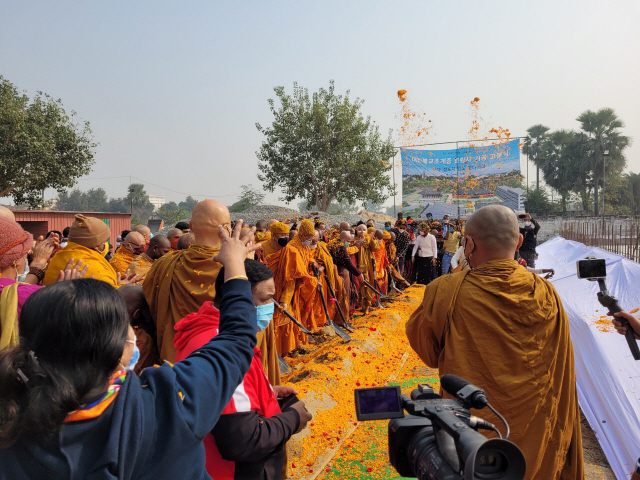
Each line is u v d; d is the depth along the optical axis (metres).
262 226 11.70
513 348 2.60
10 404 1.14
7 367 1.16
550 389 2.60
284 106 38.50
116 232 30.89
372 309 11.05
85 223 4.16
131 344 1.53
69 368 1.21
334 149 38.53
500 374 2.59
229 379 1.56
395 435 1.71
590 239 23.47
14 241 3.00
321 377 5.71
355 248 10.41
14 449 1.17
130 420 1.29
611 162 64.62
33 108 27.11
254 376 2.24
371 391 1.79
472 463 1.23
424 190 34.75
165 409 1.38
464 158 34.34
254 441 2.00
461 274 2.88
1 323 2.48
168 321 3.60
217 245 3.78
